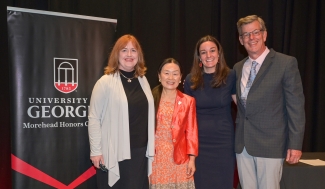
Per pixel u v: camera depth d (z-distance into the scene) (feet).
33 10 8.87
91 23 9.53
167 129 8.52
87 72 9.50
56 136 9.20
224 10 13.20
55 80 9.11
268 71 8.20
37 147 9.00
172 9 12.73
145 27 12.48
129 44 8.05
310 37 13.99
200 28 13.14
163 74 8.58
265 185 8.25
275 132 8.13
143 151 8.11
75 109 9.39
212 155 8.90
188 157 8.73
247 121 8.41
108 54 9.75
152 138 8.14
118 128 7.80
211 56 8.76
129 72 8.27
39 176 9.05
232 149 8.91
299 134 7.82
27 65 8.82
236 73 9.05
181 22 12.90
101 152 7.82
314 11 13.98
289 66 8.00
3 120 11.16
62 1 11.35
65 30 9.20
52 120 9.13
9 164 11.29
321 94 14.34
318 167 8.37
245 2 13.42
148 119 8.16
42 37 8.95
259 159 8.28
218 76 8.89
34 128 8.95
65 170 9.35
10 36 8.66
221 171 8.87
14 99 8.75
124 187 7.97
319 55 14.25
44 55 8.98
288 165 8.56
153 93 8.89
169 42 12.73
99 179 8.09
